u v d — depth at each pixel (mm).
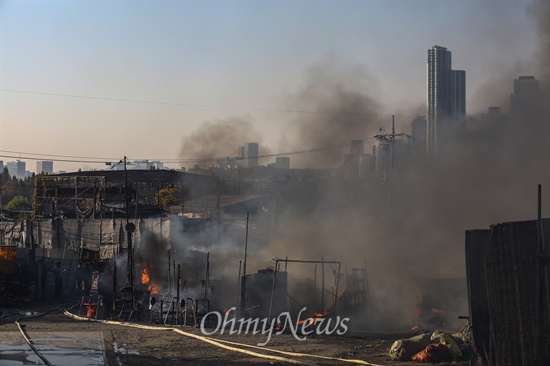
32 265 43938
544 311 14641
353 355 19094
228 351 19922
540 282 14641
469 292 16234
